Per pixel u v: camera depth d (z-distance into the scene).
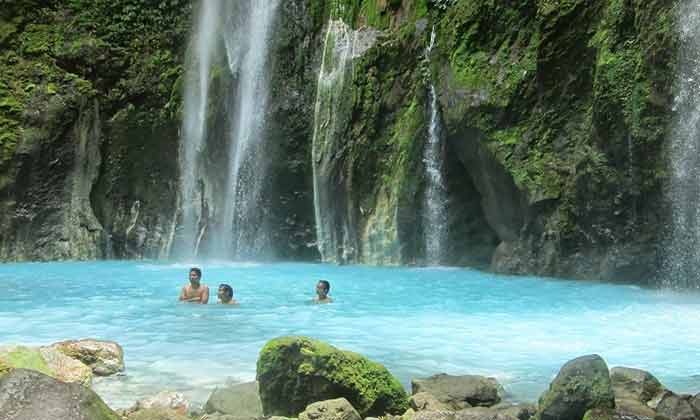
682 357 7.29
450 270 17.89
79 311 10.52
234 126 22.17
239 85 22.30
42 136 20.53
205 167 22.06
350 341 8.15
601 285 14.41
